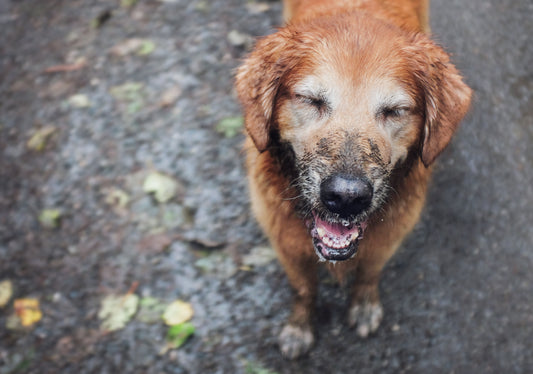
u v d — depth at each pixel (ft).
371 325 3.26
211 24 4.37
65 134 3.95
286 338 3.22
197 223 3.59
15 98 4.17
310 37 2.78
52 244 3.59
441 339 3.24
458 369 3.16
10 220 3.68
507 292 3.35
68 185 3.76
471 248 3.48
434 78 2.78
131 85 4.11
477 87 4.00
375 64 2.67
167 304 3.38
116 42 4.37
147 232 3.59
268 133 2.83
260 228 3.56
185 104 4.00
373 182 2.61
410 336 3.26
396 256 3.48
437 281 3.40
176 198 3.67
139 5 4.58
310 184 2.67
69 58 4.33
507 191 3.64
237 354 3.23
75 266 3.52
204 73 4.12
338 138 2.62
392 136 2.73
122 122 3.96
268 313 3.34
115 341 3.29
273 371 3.18
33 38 4.50
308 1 3.34
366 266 3.14
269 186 2.97
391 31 2.80
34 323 3.36
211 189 3.68
